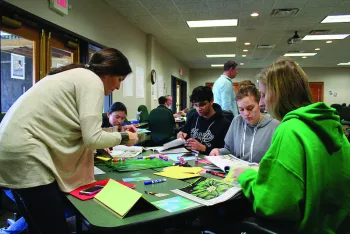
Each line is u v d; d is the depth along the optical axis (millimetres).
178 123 5871
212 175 1410
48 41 3189
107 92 1348
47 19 3078
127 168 1563
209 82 13070
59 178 1094
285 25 5770
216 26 5906
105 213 934
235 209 1215
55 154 1100
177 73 10250
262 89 1039
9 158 1024
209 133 2287
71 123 1113
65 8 3305
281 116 1008
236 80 12711
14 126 1044
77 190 1158
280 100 976
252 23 5641
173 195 1104
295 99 958
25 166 1023
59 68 1209
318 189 822
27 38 2910
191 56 9742
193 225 1741
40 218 1046
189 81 12977
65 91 1112
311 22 5535
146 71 6742
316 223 854
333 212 888
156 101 7379
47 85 1117
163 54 8172
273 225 915
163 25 5871
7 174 1039
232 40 7203
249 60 10523
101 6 4371
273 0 4375
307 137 844
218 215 1416
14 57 2760
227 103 3479
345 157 901
